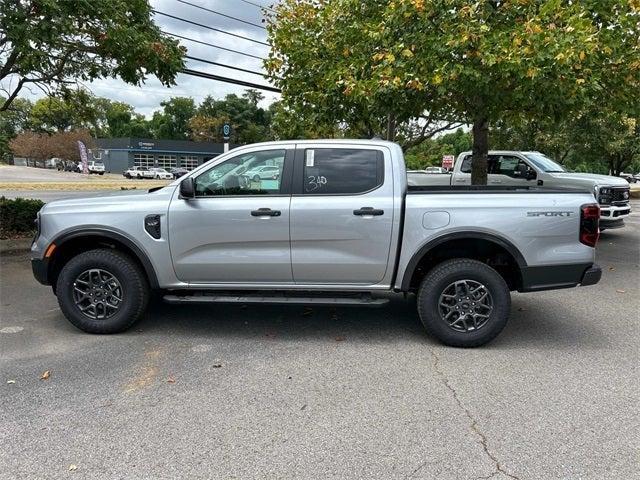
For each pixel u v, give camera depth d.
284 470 3.05
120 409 3.77
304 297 5.26
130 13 9.12
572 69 7.22
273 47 12.02
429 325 5.04
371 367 4.56
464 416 3.69
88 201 5.35
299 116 12.86
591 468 3.08
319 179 5.10
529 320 6.02
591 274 5.00
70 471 3.02
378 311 6.27
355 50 9.48
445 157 22.70
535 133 24.28
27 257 9.20
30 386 4.13
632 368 4.57
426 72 7.63
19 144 75.56
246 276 5.21
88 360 4.68
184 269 5.22
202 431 3.47
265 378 4.32
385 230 4.98
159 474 3.00
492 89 7.84
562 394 4.05
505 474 3.02
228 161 5.20
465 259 5.06
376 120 12.23
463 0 7.22
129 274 5.23
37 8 7.09
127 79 9.61
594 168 37.94
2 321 5.77
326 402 3.90
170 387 4.14
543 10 6.83
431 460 3.15
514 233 4.91
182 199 5.17
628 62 7.86
